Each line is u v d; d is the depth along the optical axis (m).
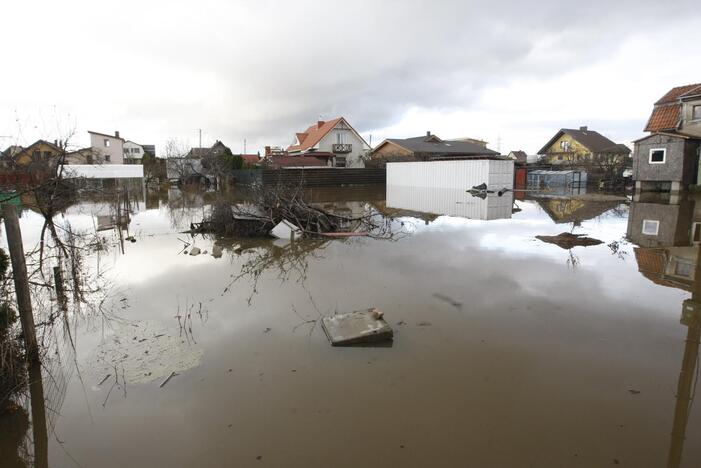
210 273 6.61
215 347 4.01
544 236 9.11
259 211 10.65
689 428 2.76
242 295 5.50
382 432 2.78
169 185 33.66
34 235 10.39
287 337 4.20
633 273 6.20
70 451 2.69
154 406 3.12
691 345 3.91
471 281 5.88
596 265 6.65
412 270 6.51
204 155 35.34
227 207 10.53
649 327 4.30
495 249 7.88
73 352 3.97
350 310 4.87
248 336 4.24
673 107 20.98
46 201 7.83
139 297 5.48
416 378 3.41
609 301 5.04
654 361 3.62
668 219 11.31
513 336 4.12
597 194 19.22
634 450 2.57
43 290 5.81
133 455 2.64
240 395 3.22
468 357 3.73
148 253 8.10
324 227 10.10
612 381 3.32
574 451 2.57
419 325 4.42
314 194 21.70
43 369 3.67
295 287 5.78
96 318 4.79
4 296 3.81
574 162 29.09
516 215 12.59
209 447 2.68
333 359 3.74
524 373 3.46
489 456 2.54
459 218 12.05
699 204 14.47
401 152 37.41
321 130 42.34
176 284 6.04
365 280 6.03
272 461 2.55
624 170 23.36
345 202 17.52
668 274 6.14
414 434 2.75
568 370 3.49
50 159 8.66
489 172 19.95
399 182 26.41
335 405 3.07
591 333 4.17
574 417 2.89
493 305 4.95
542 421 2.86
